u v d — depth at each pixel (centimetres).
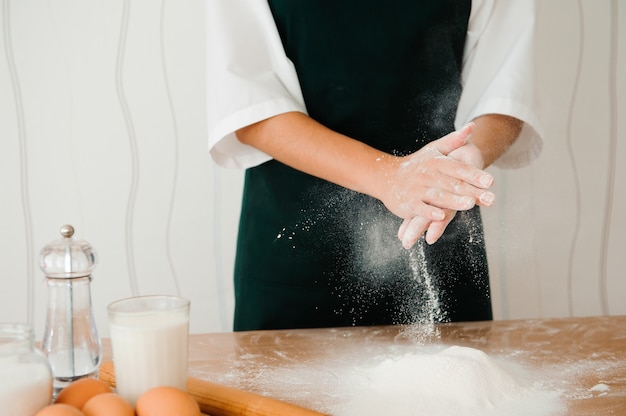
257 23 135
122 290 202
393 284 139
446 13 138
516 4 143
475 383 92
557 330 120
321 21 135
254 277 142
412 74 139
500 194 205
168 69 196
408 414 87
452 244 139
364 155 124
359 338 117
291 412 82
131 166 199
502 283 206
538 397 92
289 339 117
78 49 194
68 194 198
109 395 76
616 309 212
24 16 193
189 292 203
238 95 130
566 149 206
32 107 195
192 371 102
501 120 139
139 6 194
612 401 91
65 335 93
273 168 140
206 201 201
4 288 200
